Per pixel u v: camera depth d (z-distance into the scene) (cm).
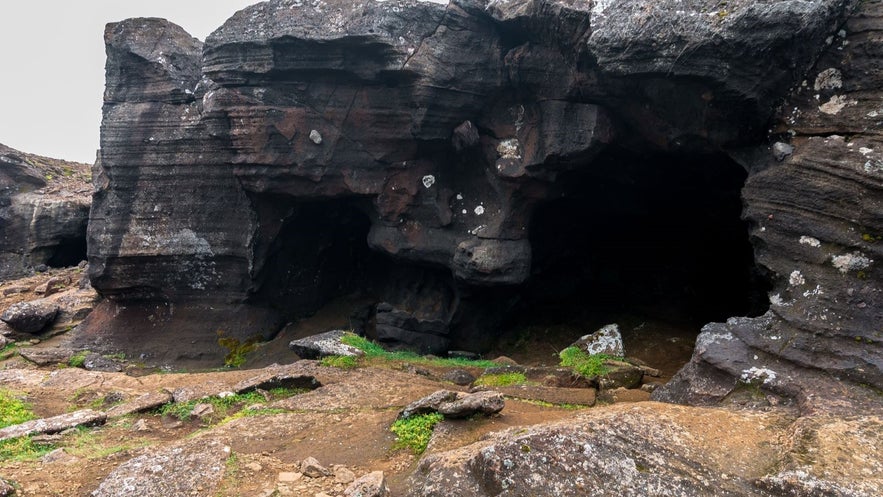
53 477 578
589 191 1245
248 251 1353
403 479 560
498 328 1359
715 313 1316
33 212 2116
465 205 1255
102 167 1442
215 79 1205
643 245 1401
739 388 705
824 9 761
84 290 1664
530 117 1134
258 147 1213
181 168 1377
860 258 722
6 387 967
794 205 790
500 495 478
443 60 1116
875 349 671
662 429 554
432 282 1364
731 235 1263
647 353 1182
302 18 1136
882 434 548
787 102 845
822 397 637
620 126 1039
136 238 1401
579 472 489
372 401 809
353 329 1389
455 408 666
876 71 775
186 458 595
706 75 823
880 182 716
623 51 848
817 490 468
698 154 1002
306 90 1191
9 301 1725
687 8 816
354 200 1309
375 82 1159
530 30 1033
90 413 787
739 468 512
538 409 756
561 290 1427
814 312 725
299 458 625
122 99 1427
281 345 1361
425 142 1195
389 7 1103
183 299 1430
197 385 908
